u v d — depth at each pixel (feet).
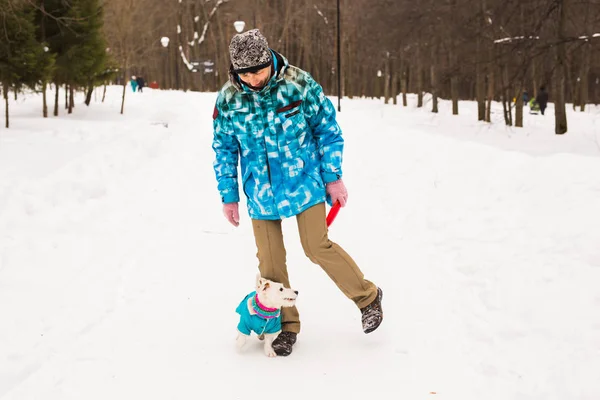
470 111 114.32
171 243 20.95
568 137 57.41
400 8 92.43
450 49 68.95
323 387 10.85
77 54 73.87
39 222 23.06
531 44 49.80
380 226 22.68
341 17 176.14
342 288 12.03
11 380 11.34
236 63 10.41
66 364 11.86
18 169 33.40
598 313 12.82
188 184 31.94
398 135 48.11
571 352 11.38
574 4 48.78
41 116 71.87
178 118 72.08
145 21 162.50
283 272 12.39
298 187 11.56
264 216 11.87
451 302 14.47
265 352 12.22
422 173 30.73
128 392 10.78
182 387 10.95
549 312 13.16
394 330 13.15
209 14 209.46
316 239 11.71
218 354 12.31
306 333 13.30
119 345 12.73
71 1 71.97
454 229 20.75
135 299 15.51
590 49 55.67
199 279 17.12
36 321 14.01
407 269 17.30
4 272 17.57
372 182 31.30
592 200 20.71
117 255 19.40
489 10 58.49
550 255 16.67
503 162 27.55
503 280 15.39
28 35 57.67
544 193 22.66
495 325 12.89
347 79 192.24
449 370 11.21
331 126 11.74
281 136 11.25
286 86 11.02
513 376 10.77
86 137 50.47
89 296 15.67
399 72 151.02
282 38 192.65
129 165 35.91
